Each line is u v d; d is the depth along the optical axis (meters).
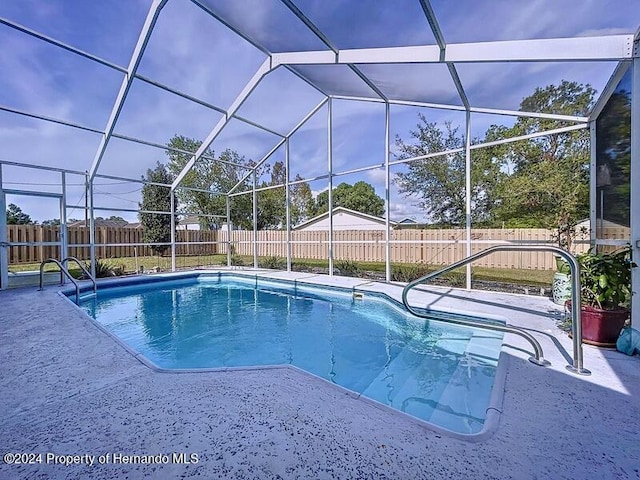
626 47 2.88
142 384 2.24
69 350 2.95
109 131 6.86
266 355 4.06
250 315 6.03
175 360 3.96
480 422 2.28
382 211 22.14
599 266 2.97
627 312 2.88
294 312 6.20
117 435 1.64
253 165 10.56
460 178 9.37
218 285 9.14
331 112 7.76
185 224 21.92
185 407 1.92
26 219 7.64
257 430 1.68
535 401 1.99
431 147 10.72
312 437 1.62
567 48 3.16
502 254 8.38
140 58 5.29
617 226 3.67
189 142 8.95
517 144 8.23
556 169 7.24
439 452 1.51
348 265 9.23
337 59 4.81
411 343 4.34
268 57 5.78
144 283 8.55
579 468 1.41
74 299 6.85
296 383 2.25
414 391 2.93
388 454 1.49
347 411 1.87
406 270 7.92
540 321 3.87
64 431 1.68
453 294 5.61
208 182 16.81
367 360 3.80
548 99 5.06
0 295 5.93
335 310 6.27
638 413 1.86
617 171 3.66
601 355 2.73
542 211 7.51
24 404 1.97
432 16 3.35
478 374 3.15
